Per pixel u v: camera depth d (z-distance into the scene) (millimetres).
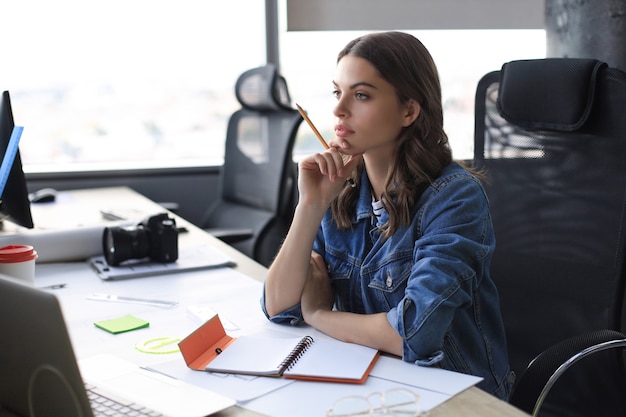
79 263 2016
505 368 1456
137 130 3609
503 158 1815
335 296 1559
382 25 3488
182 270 1904
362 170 1527
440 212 1382
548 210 1718
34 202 2920
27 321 967
